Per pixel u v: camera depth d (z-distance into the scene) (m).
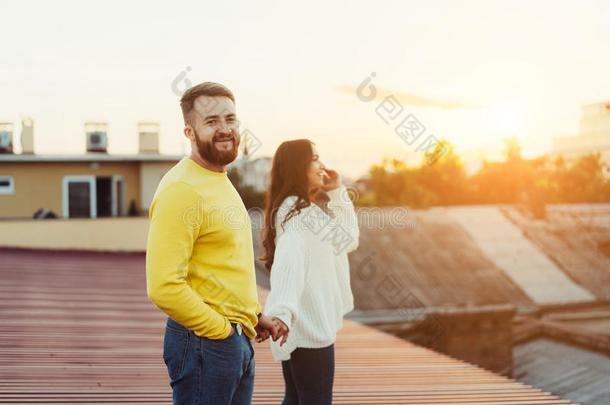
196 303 1.78
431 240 18.38
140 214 17.58
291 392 2.57
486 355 12.24
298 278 2.28
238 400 2.00
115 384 3.90
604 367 10.41
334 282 2.42
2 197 16.92
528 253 17.69
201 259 1.86
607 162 19.92
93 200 17.41
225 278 1.88
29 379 3.97
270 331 2.12
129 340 5.36
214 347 1.85
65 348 4.96
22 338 5.31
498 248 17.88
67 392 3.69
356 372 4.52
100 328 5.92
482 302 14.41
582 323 13.88
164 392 3.72
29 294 7.99
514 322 12.94
